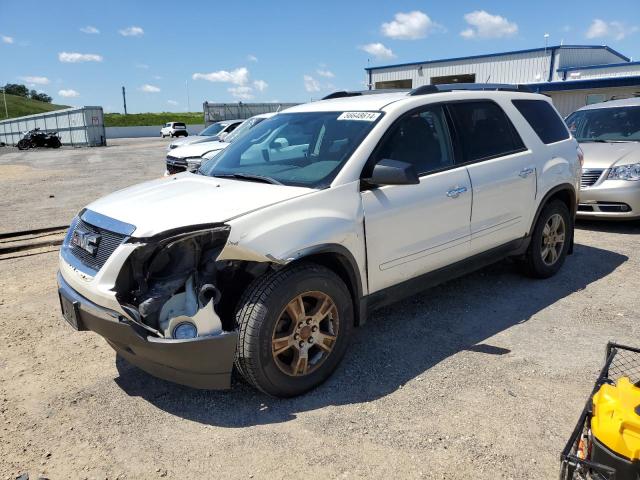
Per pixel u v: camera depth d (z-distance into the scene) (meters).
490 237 4.60
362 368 3.75
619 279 5.45
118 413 3.30
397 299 4.01
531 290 5.16
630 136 8.15
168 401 3.42
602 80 22.28
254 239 3.11
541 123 5.29
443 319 4.54
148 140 54.22
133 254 3.05
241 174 3.97
